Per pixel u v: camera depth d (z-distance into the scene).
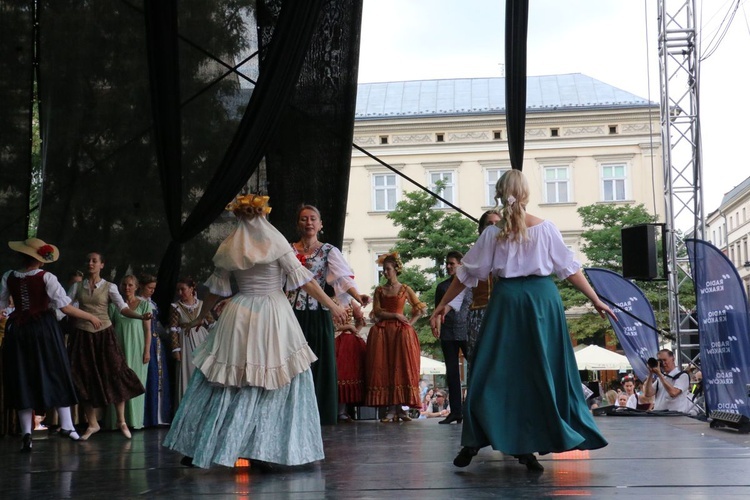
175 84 8.04
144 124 9.85
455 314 8.24
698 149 14.39
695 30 14.48
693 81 14.41
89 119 9.82
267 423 4.43
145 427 8.89
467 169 41.25
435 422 8.61
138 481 4.24
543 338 4.14
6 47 9.74
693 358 13.95
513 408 4.14
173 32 7.96
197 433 4.47
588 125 40.94
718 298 9.30
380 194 41.56
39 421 7.85
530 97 42.06
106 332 7.62
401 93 42.97
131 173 9.90
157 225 9.97
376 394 8.56
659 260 28.70
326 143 9.46
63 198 9.84
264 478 4.20
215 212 8.28
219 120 9.96
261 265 4.54
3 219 9.93
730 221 52.94
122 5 9.77
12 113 9.84
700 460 4.54
